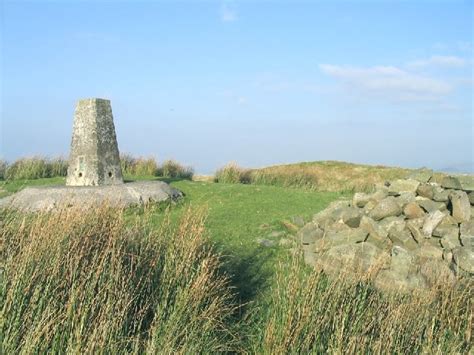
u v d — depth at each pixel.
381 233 7.61
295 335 4.95
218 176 18.09
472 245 7.20
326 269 6.76
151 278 5.71
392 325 5.28
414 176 9.03
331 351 4.88
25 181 15.30
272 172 19.12
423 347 5.11
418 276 6.68
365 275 5.91
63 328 4.49
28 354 4.11
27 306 4.64
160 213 10.81
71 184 12.03
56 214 5.95
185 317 5.16
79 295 4.83
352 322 5.28
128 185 11.69
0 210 7.11
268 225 9.38
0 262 5.39
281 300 5.86
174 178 16.44
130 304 5.17
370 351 5.00
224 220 9.83
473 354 5.30
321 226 8.39
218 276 6.38
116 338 4.67
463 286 6.30
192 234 6.46
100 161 11.96
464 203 7.78
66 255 5.23
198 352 4.92
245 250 8.09
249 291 6.59
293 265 6.17
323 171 23.70
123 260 5.67
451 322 5.57
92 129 11.97
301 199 12.10
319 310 5.32
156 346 4.70
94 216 6.18
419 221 7.86
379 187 8.88
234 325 5.62
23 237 5.62
